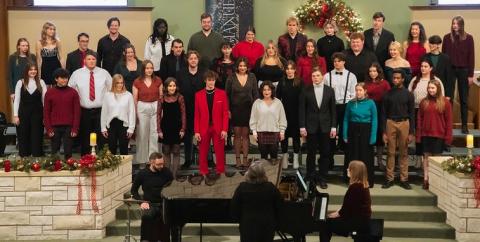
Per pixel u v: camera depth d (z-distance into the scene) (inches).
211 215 355.9
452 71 513.7
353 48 502.6
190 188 364.8
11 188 419.8
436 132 468.4
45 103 477.7
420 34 521.7
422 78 491.8
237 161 480.7
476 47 594.6
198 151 518.3
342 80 485.7
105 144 450.3
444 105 468.8
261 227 330.6
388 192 464.4
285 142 488.4
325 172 474.9
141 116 481.1
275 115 467.8
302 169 499.5
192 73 488.7
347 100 485.1
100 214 421.1
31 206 420.8
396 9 638.5
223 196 352.5
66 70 479.5
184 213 355.9
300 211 342.3
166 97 471.8
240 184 335.9
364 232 360.2
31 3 631.8
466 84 533.0
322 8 625.3
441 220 440.8
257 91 482.9
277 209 335.9
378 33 528.1
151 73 482.9
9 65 523.8
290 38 529.0
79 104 481.7
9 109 601.9
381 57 525.3
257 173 333.4
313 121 469.4
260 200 331.9
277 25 641.0
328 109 470.6
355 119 470.0
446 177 436.8
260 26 641.6
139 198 407.5
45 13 589.9
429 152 474.0
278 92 485.4
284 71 492.4
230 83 480.1
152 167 404.5
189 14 641.0
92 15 592.7
